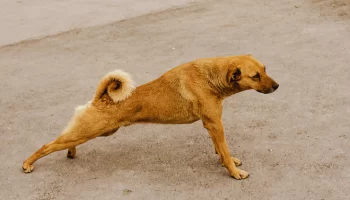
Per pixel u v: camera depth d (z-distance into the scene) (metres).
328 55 4.39
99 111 3.21
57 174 3.35
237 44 4.71
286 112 3.74
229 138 3.55
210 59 3.22
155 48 4.78
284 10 5.40
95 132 3.24
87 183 3.28
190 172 3.31
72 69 4.53
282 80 4.09
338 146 3.41
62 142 3.28
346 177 3.19
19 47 5.02
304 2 5.61
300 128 3.59
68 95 4.14
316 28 4.88
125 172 3.34
